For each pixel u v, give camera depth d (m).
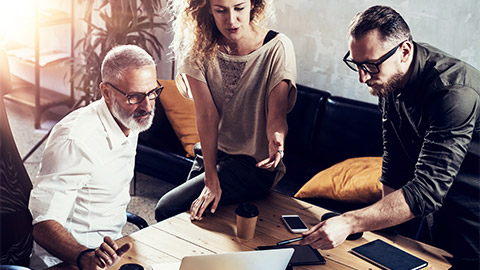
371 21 1.85
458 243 2.05
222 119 2.60
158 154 3.74
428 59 1.93
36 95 4.80
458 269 2.06
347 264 1.91
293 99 2.53
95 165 1.99
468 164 1.97
